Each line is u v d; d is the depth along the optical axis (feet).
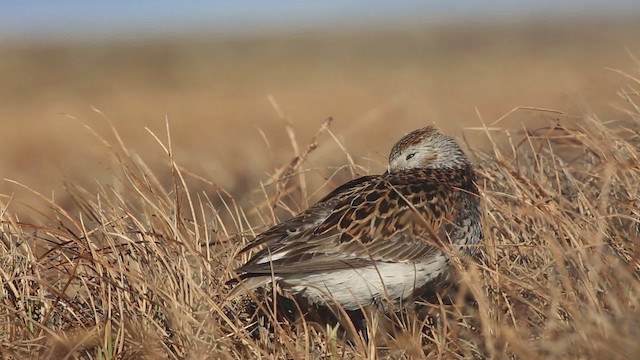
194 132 112.06
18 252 36.24
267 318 36.76
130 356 33.04
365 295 36.83
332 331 34.81
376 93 145.79
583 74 146.82
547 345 28.94
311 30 320.09
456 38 280.31
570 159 46.37
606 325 28.55
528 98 123.13
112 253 36.50
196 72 200.44
